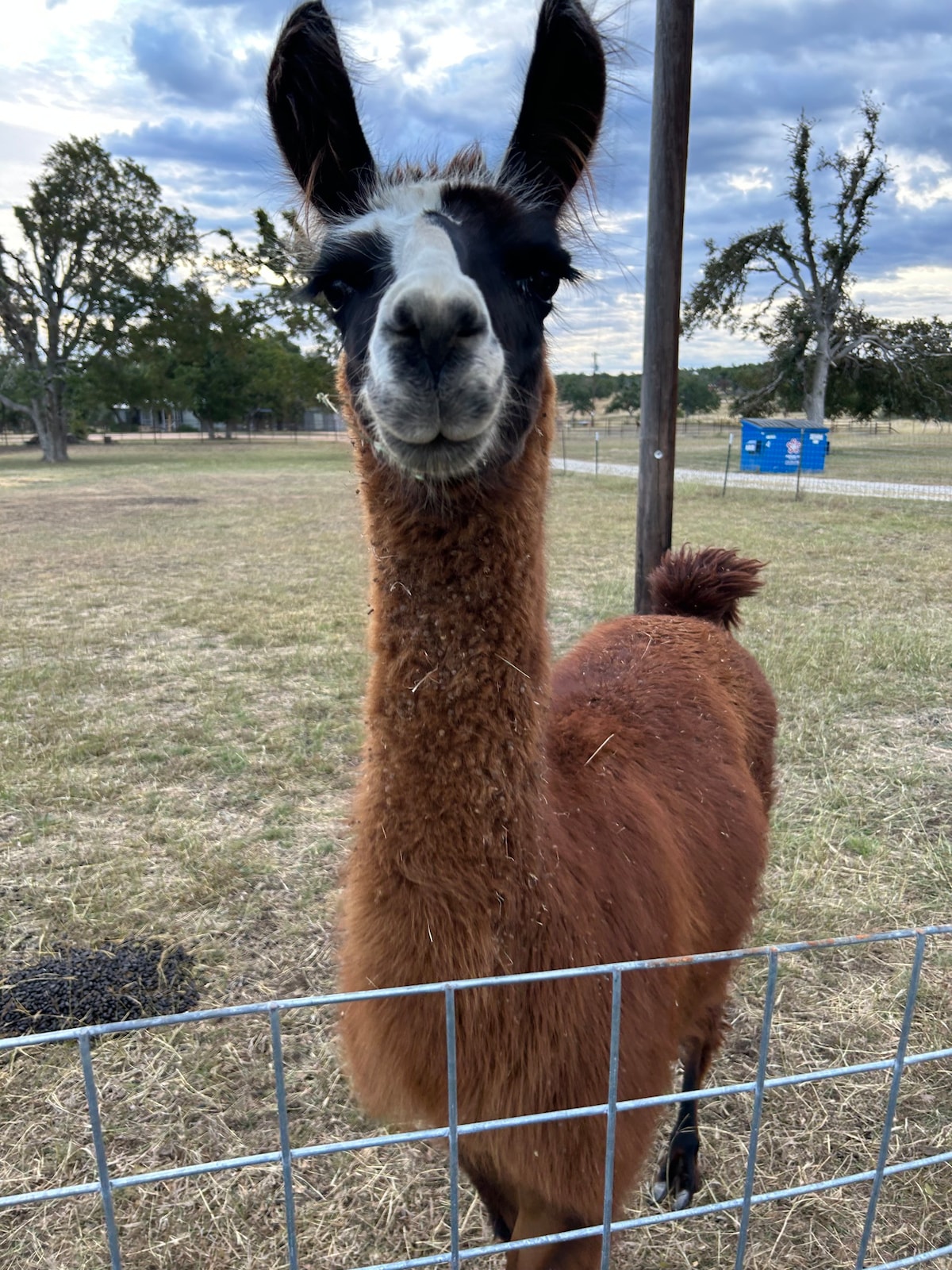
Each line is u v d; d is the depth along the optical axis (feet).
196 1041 10.94
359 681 23.59
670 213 16.14
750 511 57.26
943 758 18.51
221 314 151.74
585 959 6.46
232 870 14.40
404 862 6.23
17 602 33.76
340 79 7.39
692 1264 8.24
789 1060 10.62
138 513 64.69
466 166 8.02
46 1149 9.38
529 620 6.40
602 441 162.40
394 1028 6.37
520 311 6.75
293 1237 5.29
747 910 9.42
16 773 17.95
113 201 137.18
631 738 8.99
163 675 24.40
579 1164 6.46
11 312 135.74
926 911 13.29
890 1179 9.03
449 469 5.97
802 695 21.76
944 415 139.85
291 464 122.21
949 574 35.88
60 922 13.15
